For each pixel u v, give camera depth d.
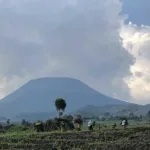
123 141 48.97
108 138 53.44
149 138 50.56
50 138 56.19
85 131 59.44
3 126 99.19
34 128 81.19
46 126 76.12
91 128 66.81
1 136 62.12
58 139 54.12
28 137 57.81
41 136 57.50
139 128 58.28
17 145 50.62
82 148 47.19
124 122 69.44
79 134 56.75
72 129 73.75
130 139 51.19
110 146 46.09
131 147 45.03
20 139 55.84
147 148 44.38
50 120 77.75
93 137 54.28
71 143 50.31
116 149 45.03
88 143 49.09
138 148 44.62
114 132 55.41
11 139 56.28
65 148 48.59
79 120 76.50
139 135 52.72
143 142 46.88
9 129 87.19
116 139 52.81
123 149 44.97
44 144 50.75
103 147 46.09
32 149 48.62
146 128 58.22
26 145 50.44
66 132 60.16
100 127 74.38
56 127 75.81
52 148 48.44
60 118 78.25
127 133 55.00
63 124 75.75
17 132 76.25
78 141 50.91
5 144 51.34
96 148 46.09
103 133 55.59
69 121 77.50
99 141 51.88
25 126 87.62
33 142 53.56
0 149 48.91
